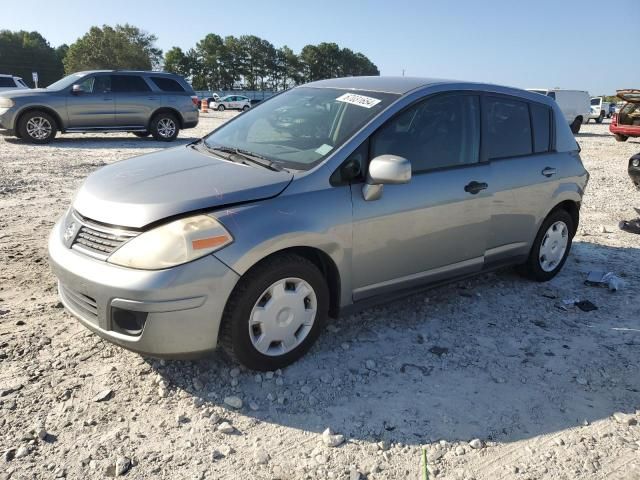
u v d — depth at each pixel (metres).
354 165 3.49
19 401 2.98
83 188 3.51
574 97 26.66
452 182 3.98
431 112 3.98
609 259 5.86
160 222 2.93
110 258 2.94
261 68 123.62
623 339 4.07
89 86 14.42
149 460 2.63
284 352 3.35
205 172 3.41
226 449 2.73
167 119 15.70
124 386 3.17
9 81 22.59
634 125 19.89
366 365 3.52
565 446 2.88
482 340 3.95
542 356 3.77
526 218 4.63
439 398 3.23
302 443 2.81
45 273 4.75
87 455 2.64
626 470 2.72
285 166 3.48
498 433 2.96
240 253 2.98
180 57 114.25
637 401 3.30
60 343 3.58
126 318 2.96
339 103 3.97
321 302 3.44
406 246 3.78
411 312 4.33
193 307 2.91
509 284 5.02
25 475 2.49
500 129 4.46
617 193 9.59
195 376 3.29
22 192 7.82
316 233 3.27
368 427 2.95
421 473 2.64
